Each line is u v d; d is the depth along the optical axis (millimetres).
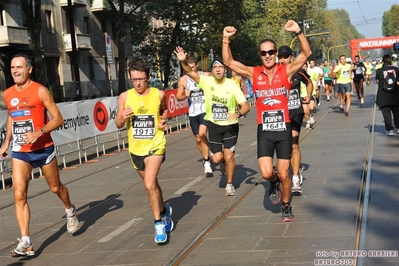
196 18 39969
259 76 6754
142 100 6488
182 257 5852
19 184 6391
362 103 24938
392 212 6996
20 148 6469
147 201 8945
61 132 13734
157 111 6523
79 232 7352
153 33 41406
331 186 8781
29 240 6328
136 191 9906
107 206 8844
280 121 6719
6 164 11875
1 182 12680
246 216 7402
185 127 23312
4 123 11750
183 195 9117
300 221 6918
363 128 16297
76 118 14484
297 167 8414
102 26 46562
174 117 21734
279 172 6844
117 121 6547
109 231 7262
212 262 5621
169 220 6906
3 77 33562
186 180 10430
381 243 5809
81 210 8742
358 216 6934
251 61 56781
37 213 8820
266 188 9141
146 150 6504
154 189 6395
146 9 38562
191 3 39406
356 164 10516
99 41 45938
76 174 12844
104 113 16062
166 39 40969
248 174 10539
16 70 6469
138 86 6441
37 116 6527
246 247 6031
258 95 6793
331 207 7484
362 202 7641
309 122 17094
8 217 8766
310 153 12227
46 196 10258
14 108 6504
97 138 15688
